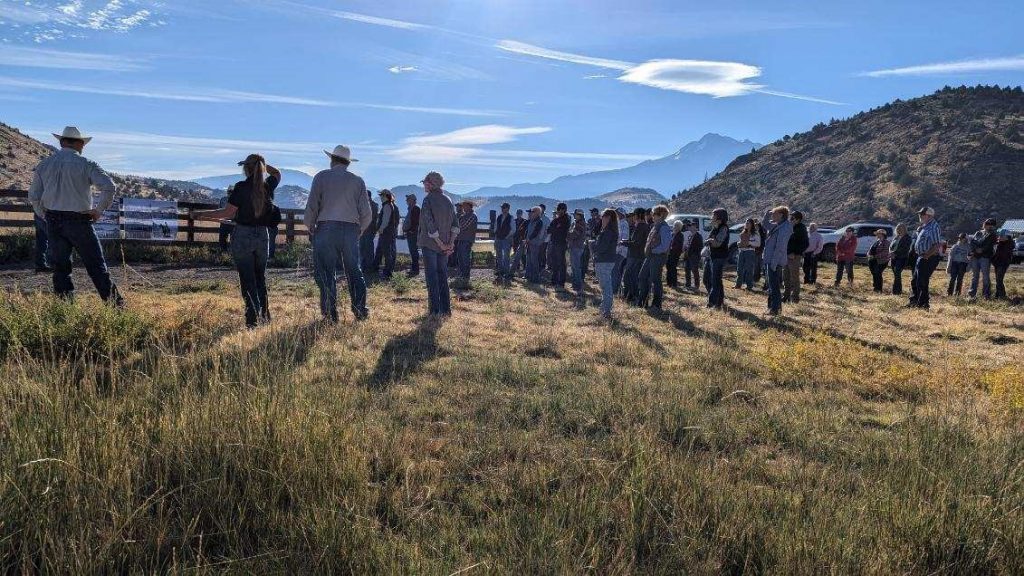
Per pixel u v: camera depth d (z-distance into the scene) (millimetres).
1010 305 15547
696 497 3141
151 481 2895
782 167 170875
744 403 5355
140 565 2369
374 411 4469
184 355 5242
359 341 6969
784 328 10469
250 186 7258
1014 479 3551
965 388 6516
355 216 8109
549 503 3123
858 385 6441
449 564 2543
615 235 10695
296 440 3209
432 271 9523
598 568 2586
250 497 2795
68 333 5305
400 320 8734
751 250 16281
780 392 6062
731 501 3154
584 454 3893
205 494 2781
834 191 142500
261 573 2373
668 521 3012
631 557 2674
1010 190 113312
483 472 3611
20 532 2332
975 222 107125
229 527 2658
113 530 2428
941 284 21125
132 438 3104
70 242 7227
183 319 6797
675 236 16828
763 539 2801
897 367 7098
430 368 6043
